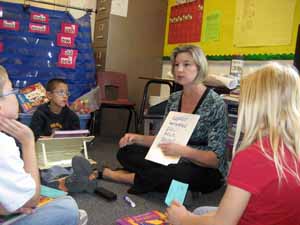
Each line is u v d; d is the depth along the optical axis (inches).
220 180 81.3
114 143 137.8
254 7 112.9
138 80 158.7
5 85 38.3
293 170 30.4
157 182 78.2
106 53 150.7
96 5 159.6
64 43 134.7
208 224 33.1
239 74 110.4
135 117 141.1
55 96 99.3
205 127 78.7
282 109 32.4
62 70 135.2
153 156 78.2
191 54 77.8
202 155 74.4
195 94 81.0
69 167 88.2
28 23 128.1
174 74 81.7
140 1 154.4
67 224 43.6
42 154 85.2
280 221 31.0
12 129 40.2
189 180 76.1
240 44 118.7
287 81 33.1
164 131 81.0
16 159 34.6
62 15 134.6
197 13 138.9
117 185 87.9
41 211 41.6
